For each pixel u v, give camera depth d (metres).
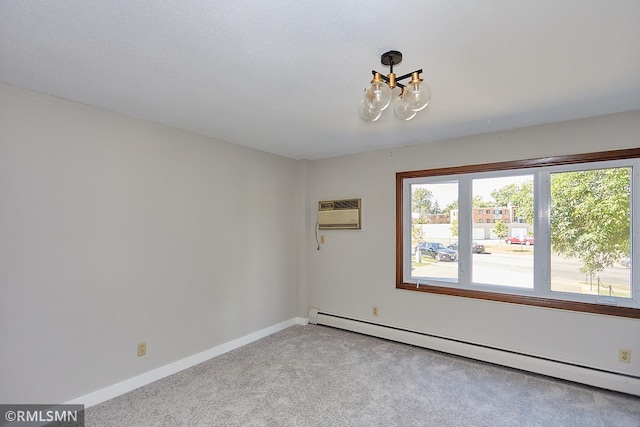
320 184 4.41
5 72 1.94
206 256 3.29
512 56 1.75
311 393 2.57
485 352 3.12
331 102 2.42
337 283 4.23
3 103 2.07
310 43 1.63
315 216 4.44
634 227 2.60
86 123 2.44
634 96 2.29
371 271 3.95
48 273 2.24
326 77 2.01
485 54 1.73
